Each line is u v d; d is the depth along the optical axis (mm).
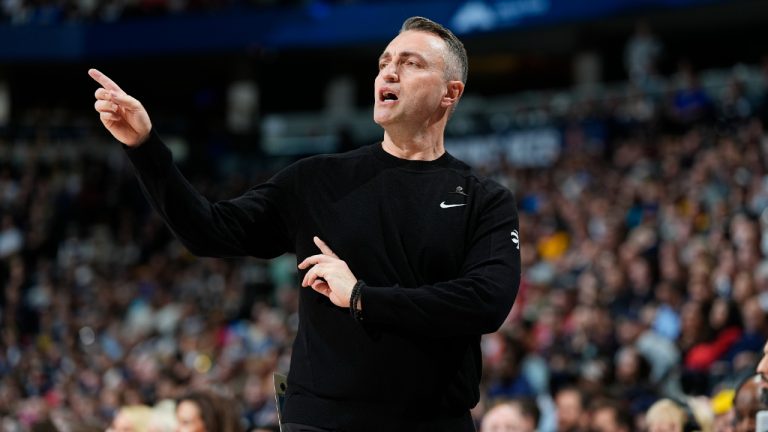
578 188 33719
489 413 12031
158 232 42906
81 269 40375
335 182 6828
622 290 23938
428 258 6590
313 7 47469
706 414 12109
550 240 30781
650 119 36250
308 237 6738
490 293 6332
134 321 34469
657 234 26531
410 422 6391
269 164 48594
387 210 6684
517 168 37594
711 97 37062
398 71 6871
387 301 6234
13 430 21516
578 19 42375
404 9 45750
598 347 20812
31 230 43781
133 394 23328
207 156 49656
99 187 46312
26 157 49062
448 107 7012
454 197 6750
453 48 7012
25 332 37375
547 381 19750
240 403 21688
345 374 6398
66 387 27656
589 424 14109
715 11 42188
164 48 49312
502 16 43875
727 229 25938
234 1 49062
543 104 41219
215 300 35188
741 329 20000
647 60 40750
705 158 30859
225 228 6684
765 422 7742
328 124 49469
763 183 28125
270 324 28859
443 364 6469
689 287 22891
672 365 19953
